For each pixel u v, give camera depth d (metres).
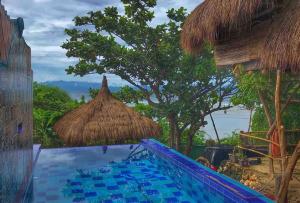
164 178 11.00
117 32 16.44
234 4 5.70
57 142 16.56
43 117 16.56
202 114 16.88
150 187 10.00
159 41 16.36
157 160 13.45
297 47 4.86
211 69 15.84
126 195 9.26
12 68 6.07
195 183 9.96
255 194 7.71
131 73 16.80
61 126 14.61
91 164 12.76
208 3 6.62
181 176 11.06
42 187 9.98
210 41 6.92
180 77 16.39
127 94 17.95
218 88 16.44
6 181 5.28
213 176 9.37
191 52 7.41
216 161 12.91
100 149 15.27
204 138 19.42
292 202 7.48
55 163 12.85
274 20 5.82
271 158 8.58
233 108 16.55
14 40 6.41
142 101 18.03
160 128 14.75
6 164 5.29
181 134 18.33
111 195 9.27
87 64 16.77
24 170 8.34
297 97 11.09
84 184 10.27
